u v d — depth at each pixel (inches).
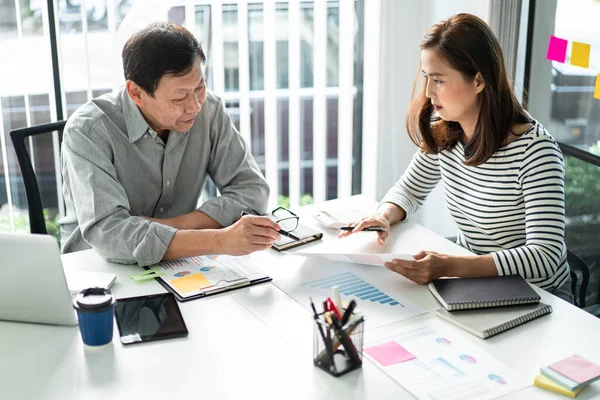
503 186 68.8
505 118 66.5
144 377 47.2
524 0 99.3
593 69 95.3
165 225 68.0
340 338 46.9
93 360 49.3
